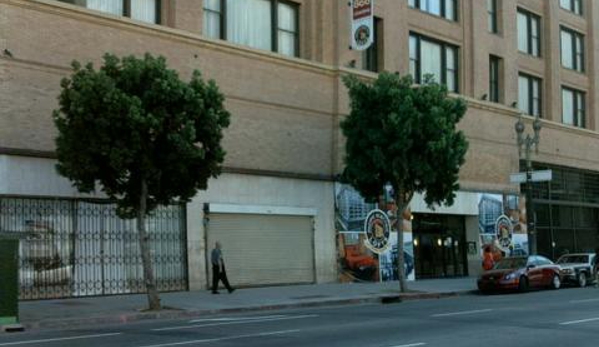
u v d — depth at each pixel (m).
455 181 27.77
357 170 27.00
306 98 30.41
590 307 20.34
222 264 24.91
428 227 36.16
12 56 22.02
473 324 15.89
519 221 40.69
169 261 25.31
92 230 23.55
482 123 39.06
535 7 45.09
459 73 38.66
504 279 28.61
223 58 27.62
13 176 21.81
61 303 21.25
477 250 37.84
